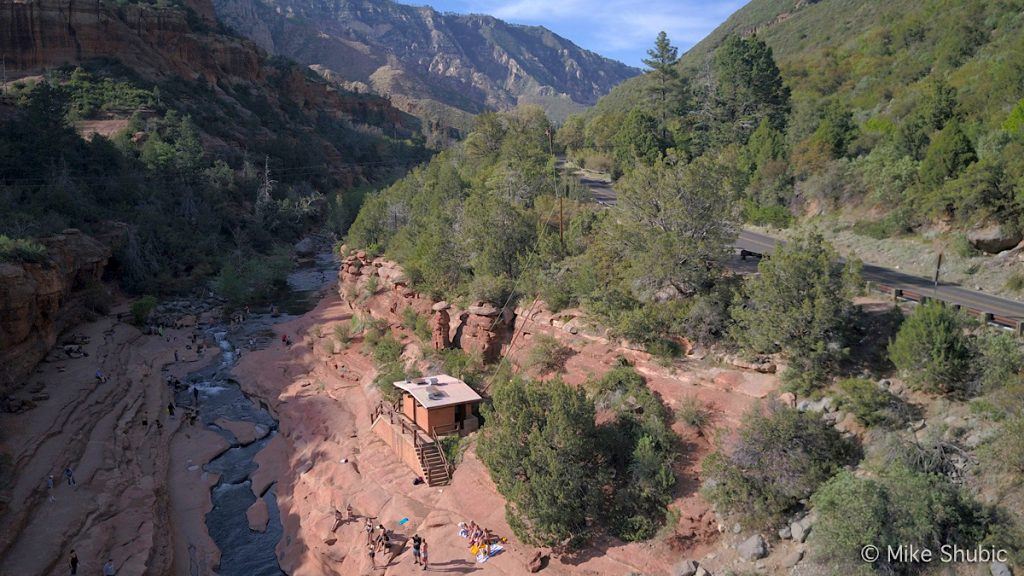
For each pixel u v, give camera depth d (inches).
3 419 1551.4
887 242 1774.1
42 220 2564.0
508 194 2320.4
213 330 2645.2
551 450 1056.8
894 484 830.5
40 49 4753.9
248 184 4461.1
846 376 1072.2
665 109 3346.5
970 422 911.0
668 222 1441.9
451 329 1744.6
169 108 4731.8
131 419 1726.1
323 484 1403.8
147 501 1360.7
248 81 6574.8
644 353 1306.6
